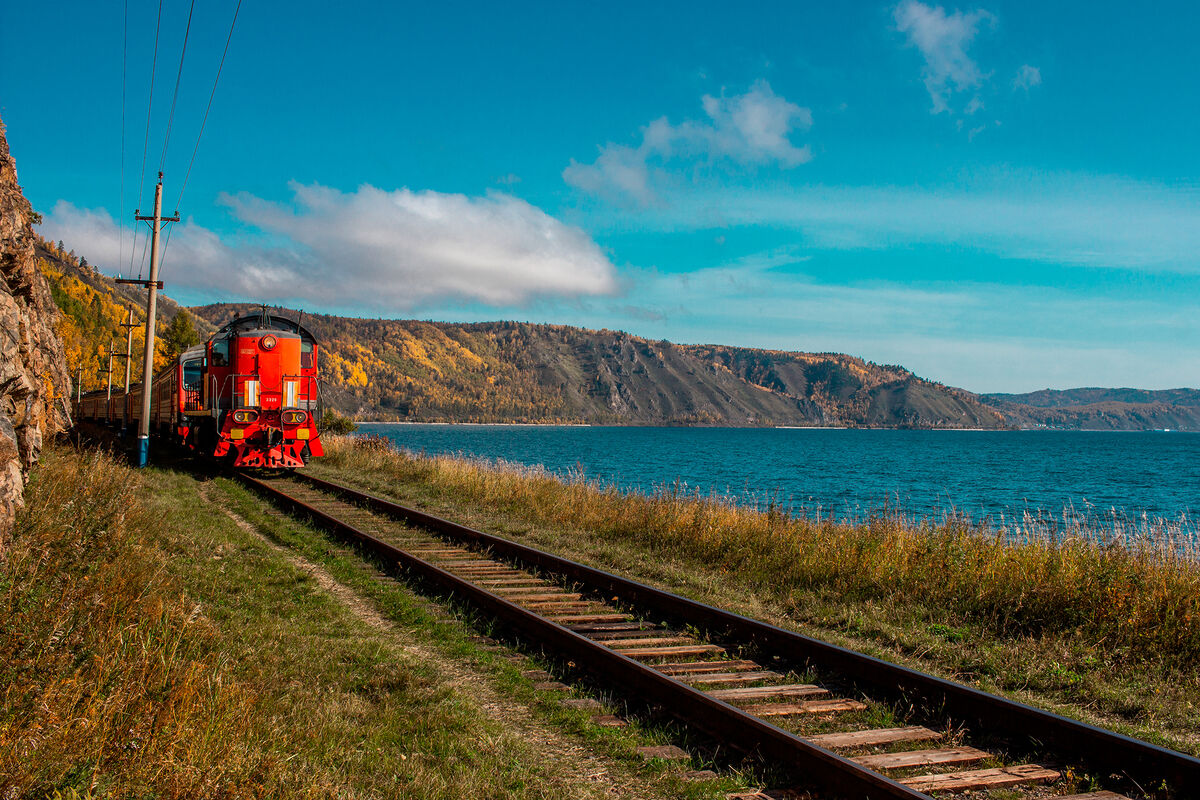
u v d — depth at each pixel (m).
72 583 6.10
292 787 4.09
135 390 32.81
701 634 7.97
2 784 3.50
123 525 9.13
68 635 5.23
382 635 7.57
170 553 9.88
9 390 9.59
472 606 8.57
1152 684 6.66
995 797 4.57
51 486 10.22
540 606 8.88
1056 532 11.05
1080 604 8.27
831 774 4.51
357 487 20.36
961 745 5.30
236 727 4.58
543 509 16.44
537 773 4.76
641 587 9.07
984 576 9.40
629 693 6.06
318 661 6.49
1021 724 5.35
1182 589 8.12
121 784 3.77
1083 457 98.56
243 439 20.47
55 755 3.86
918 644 7.77
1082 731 5.02
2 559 6.21
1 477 7.30
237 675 5.81
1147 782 4.69
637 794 4.57
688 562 11.97
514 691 6.18
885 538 11.43
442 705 5.73
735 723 5.17
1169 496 43.28
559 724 5.57
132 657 5.27
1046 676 6.82
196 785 3.83
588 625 8.21
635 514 14.88
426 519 14.10
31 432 10.45
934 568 10.01
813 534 12.39
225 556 10.43
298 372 21.34
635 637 7.80
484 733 5.25
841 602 9.57
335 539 12.42
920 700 5.96
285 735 4.73
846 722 5.67
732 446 120.31
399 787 4.38
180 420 24.05
